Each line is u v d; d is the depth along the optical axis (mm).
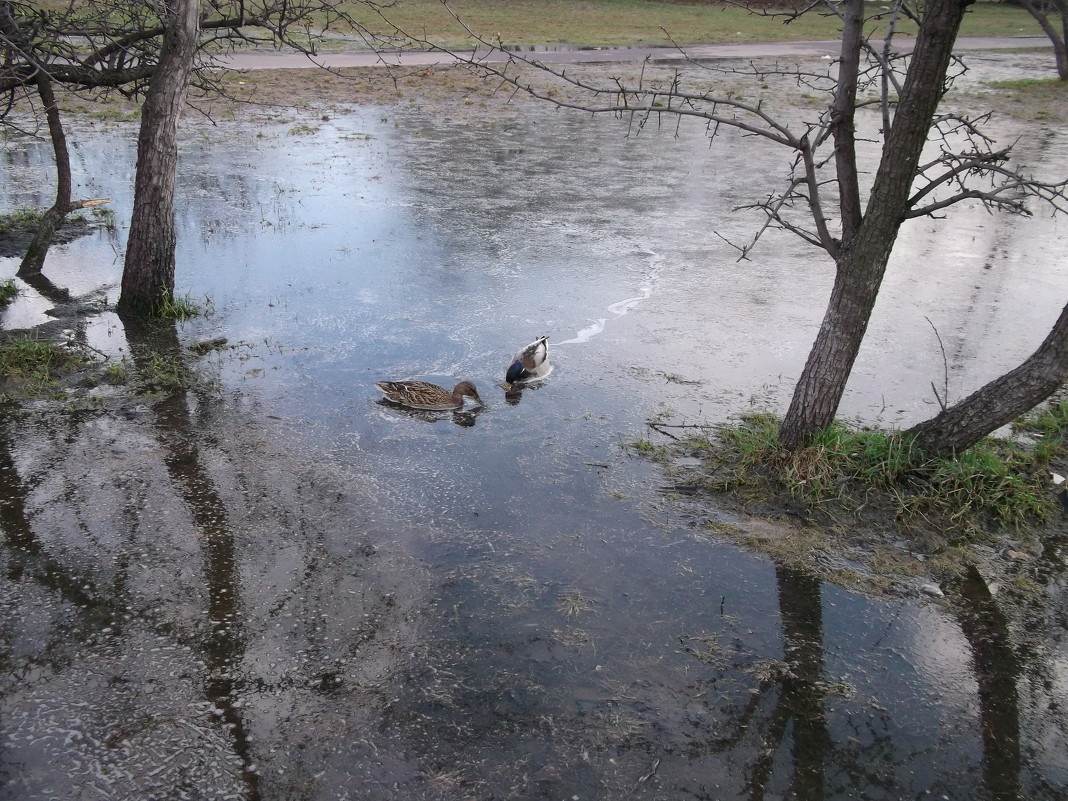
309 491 6289
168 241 9188
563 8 42625
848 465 6473
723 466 6711
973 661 4820
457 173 16422
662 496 6332
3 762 3951
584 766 4078
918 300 10555
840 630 5027
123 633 4805
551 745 4188
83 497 6059
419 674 4609
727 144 20000
